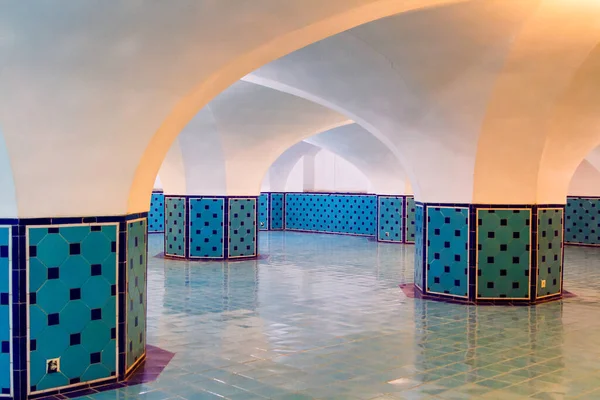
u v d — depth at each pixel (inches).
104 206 216.7
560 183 405.4
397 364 249.9
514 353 267.1
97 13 180.5
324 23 213.5
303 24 210.5
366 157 781.3
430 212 403.2
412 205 789.9
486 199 383.6
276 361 253.1
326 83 379.9
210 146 558.9
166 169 595.2
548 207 398.3
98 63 192.4
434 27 288.4
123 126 209.0
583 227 780.6
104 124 204.7
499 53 305.9
